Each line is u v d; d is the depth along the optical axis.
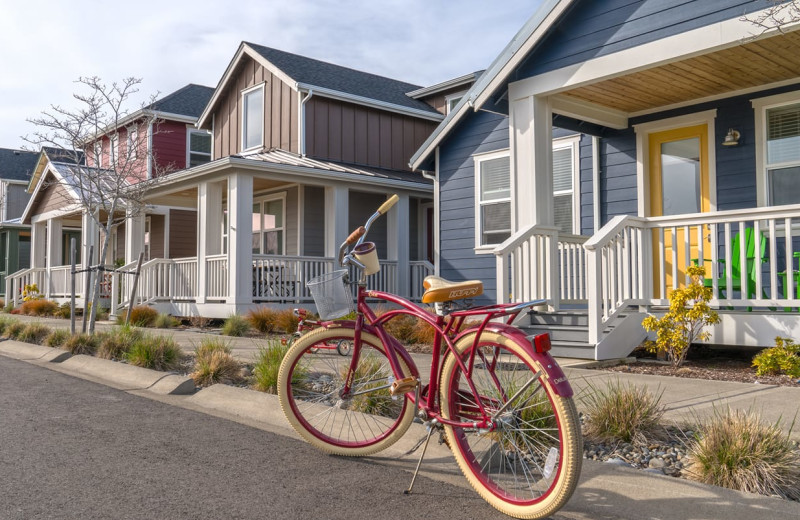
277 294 14.40
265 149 18.00
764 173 8.57
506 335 3.20
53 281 20.75
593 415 4.24
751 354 7.77
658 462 3.70
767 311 7.07
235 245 13.62
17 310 19.58
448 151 13.37
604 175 10.34
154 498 3.30
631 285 8.17
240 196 13.77
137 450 4.20
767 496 3.07
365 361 4.87
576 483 2.90
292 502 3.28
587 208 10.62
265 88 18.11
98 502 3.23
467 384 3.52
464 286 3.45
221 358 6.64
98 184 10.38
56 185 20.56
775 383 5.92
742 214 7.08
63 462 3.91
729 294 7.16
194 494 3.38
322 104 17.17
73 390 6.34
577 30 7.90
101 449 4.21
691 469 3.48
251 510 3.16
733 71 7.94
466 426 3.36
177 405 5.71
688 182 9.41
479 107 8.70
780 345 6.33
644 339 7.67
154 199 17.22
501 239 12.38
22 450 4.16
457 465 3.96
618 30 7.52
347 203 15.34
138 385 6.69
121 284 17.39
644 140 9.80
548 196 8.45
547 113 8.51
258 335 11.66
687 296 6.76
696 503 3.07
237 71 19.11
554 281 8.45
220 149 19.88
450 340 3.47
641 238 7.76
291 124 17.17
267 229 17.94
